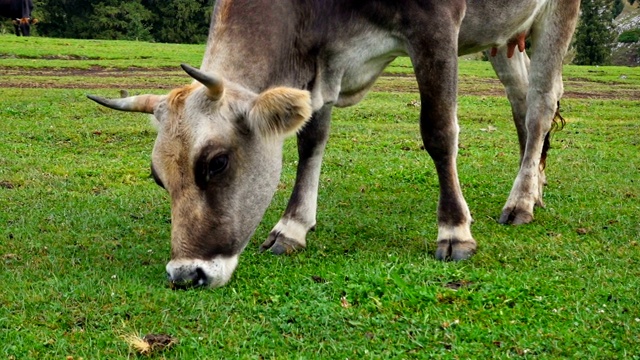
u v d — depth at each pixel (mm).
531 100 3865
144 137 5719
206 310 2600
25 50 13469
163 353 2357
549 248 3277
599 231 3543
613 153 5578
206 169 2689
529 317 2580
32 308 2598
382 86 9797
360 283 2820
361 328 2512
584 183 4527
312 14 3049
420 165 4957
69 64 11922
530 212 3711
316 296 2725
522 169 3809
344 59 3160
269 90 2729
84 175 4555
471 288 2811
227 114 2729
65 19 26078
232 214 2762
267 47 2928
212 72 2736
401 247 3295
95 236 3395
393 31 3168
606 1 32875
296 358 2326
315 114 3326
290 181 4488
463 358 2342
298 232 3291
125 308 2586
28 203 3896
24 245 3242
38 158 4949
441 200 3217
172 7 25688
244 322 2527
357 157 5168
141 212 3787
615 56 33125
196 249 2719
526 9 3609
